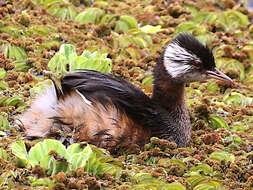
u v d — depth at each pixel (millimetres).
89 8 20688
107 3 22516
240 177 11859
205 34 20109
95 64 15719
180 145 13227
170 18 21828
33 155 11312
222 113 15094
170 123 13039
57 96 12523
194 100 15523
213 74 13383
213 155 12500
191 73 13242
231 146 13133
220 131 13945
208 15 22406
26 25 18672
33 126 12500
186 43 13312
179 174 11562
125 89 12695
